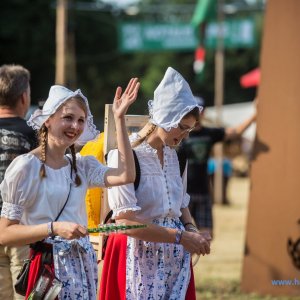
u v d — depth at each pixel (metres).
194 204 14.21
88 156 7.52
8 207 7.01
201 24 33.50
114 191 7.59
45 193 7.09
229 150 41.53
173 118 7.55
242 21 34.72
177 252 7.89
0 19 55.75
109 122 8.41
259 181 13.81
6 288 8.68
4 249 8.61
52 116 7.20
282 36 13.52
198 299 13.30
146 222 7.72
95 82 69.81
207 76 80.12
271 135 13.70
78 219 7.27
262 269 13.84
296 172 13.56
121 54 72.69
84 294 7.18
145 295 7.79
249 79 37.00
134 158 7.73
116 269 7.91
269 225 13.79
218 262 17.19
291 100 13.53
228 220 26.22
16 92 8.86
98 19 62.84
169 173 7.91
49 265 7.13
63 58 29.11
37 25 56.31
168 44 34.50
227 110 50.44
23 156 7.11
